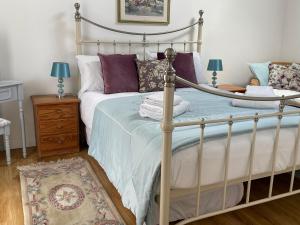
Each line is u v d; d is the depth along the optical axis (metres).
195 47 3.96
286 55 4.50
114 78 3.05
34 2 3.06
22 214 2.07
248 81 4.47
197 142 1.66
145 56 3.58
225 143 1.72
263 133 1.84
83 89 3.12
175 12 3.73
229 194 2.12
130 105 2.50
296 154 1.92
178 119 2.03
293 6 4.30
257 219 2.07
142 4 3.53
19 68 3.13
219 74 4.25
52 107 2.96
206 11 3.91
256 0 4.19
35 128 3.19
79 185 2.47
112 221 2.00
